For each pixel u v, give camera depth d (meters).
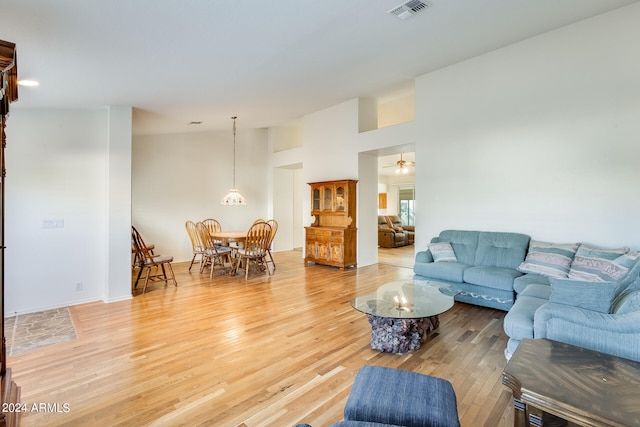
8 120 3.62
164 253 6.67
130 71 3.06
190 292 4.47
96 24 2.20
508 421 1.80
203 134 7.30
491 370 2.36
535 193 3.93
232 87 4.06
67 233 3.95
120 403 1.97
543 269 3.45
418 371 2.35
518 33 3.75
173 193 6.82
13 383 1.75
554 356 1.66
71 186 3.98
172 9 2.17
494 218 4.28
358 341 2.86
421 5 2.83
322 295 4.31
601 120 3.47
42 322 3.33
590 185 3.55
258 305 3.88
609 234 3.43
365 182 6.33
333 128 6.47
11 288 3.59
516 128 4.07
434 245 4.47
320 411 1.89
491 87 4.27
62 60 2.66
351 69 4.23
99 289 4.16
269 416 1.85
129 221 4.25
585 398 1.32
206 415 1.85
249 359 2.52
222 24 2.49
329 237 6.20
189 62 3.07
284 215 8.73
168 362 2.47
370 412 1.34
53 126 3.87
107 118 4.19
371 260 6.55
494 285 3.54
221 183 7.63
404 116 7.71
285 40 2.99
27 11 1.95
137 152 6.32
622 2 3.23
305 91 4.93
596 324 1.87
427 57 4.21
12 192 3.62
